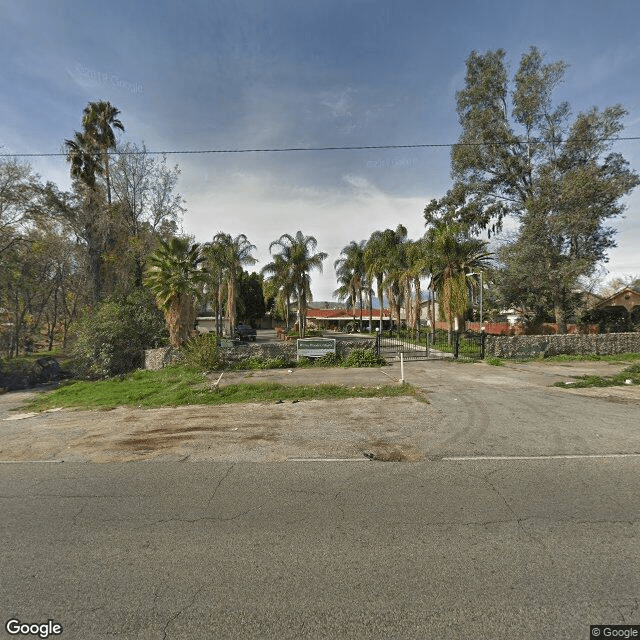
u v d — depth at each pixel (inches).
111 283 1208.2
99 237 1170.0
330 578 117.5
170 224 1221.7
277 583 115.8
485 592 109.7
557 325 1086.4
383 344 954.1
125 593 113.3
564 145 1008.9
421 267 1104.2
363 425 293.1
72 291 1443.2
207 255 1471.5
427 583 114.0
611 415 310.2
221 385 478.9
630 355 740.7
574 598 106.7
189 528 149.2
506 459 215.8
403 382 450.6
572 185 926.4
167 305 832.9
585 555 126.0
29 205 1027.3
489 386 447.8
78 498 179.2
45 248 1144.8
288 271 1405.0
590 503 161.6
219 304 1599.4
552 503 162.1
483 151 1079.6
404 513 156.5
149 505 169.6
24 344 1251.2
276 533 143.9
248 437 271.6
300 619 101.2
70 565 127.5
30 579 120.7
